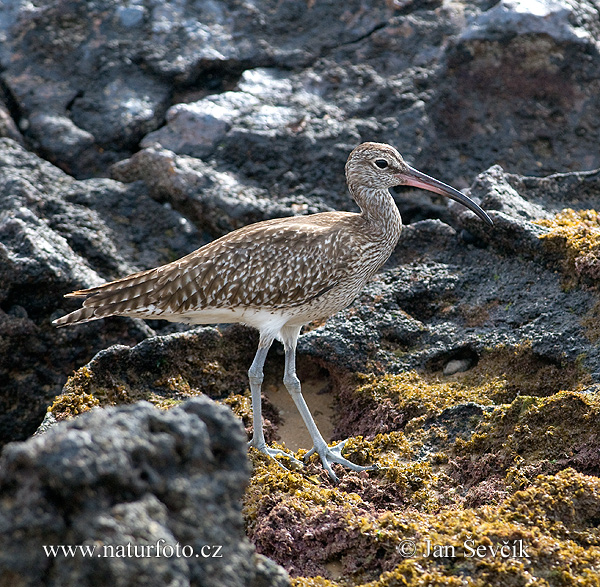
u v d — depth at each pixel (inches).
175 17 711.1
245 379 475.8
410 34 690.2
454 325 468.8
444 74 672.4
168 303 410.9
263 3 721.6
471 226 505.0
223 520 243.8
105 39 698.8
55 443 221.6
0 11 702.5
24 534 220.4
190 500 237.8
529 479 346.6
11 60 687.1
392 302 484.7
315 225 429.4
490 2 695.1
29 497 220.8
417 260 523.5
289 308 418.6
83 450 221.1
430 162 650.8
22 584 219.9
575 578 289.4
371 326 470.3
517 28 663.1
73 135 655.1
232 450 251.9
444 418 402.6
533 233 474.9
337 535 327.9
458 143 671.1
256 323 423.5
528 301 460.4
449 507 349.1
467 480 367.9
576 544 308.5
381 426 418.6
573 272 455.8
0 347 510.3
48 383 527.8
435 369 453.7
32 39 691.4
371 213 447.2
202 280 408.5
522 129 675.4
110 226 600.7
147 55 692.1
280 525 337.1
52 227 576.7
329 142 629.9
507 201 523.2
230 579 239.8
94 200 606.9
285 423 462.6
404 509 356.8
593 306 434.0
